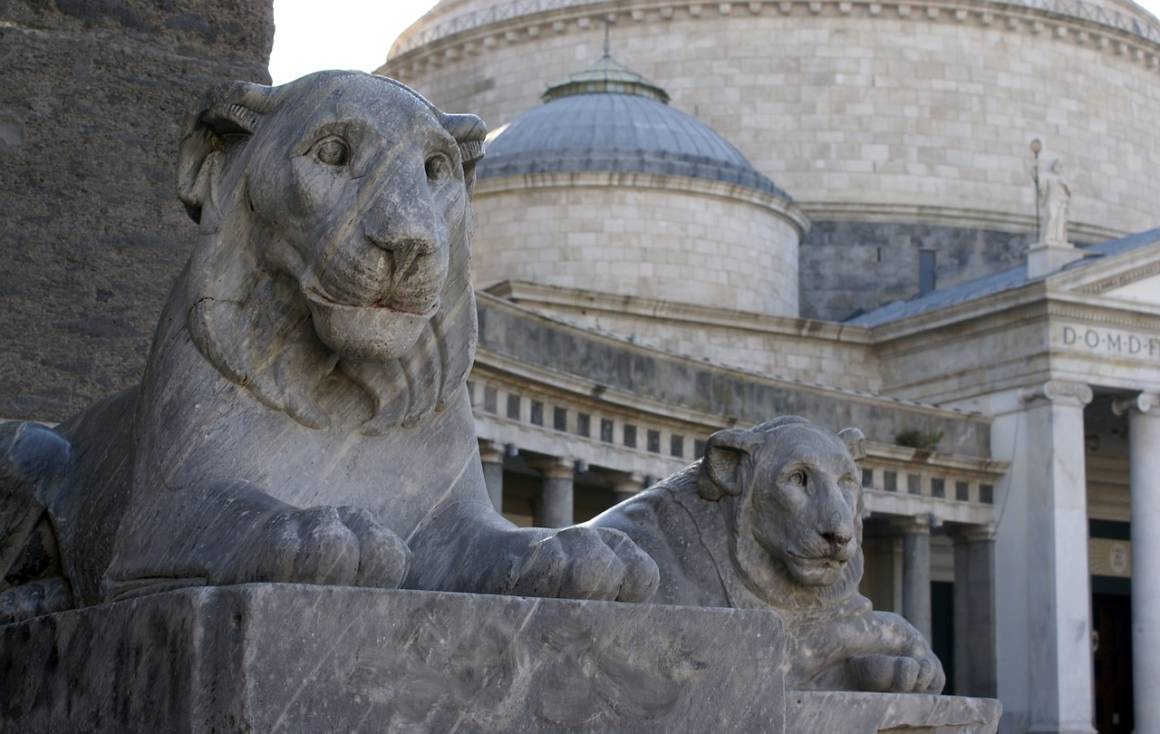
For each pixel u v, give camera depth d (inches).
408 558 145.6
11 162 293.4
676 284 1966.0
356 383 166.6
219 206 163.9
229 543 149.8
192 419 162.9
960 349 1856.5
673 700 148.9
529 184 1985.7
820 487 242.8
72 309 293.4
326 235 155.2
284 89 163.9
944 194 2385.6
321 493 164.9
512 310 1362.0
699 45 2413.9
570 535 154.3
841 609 248.1
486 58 2519.7
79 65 300.7
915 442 1754.4
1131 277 1780.3
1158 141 2581.2
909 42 2418.8
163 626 138.7
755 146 2384.4
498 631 141.6
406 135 158.4
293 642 132.6
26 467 188.9
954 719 232.7
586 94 2137.1
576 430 1433.3
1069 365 1763.0
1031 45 2463.1
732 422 1569.9
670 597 238.5
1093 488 2036.2
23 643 162.4
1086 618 1727.4
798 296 2219.5
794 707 212.5
